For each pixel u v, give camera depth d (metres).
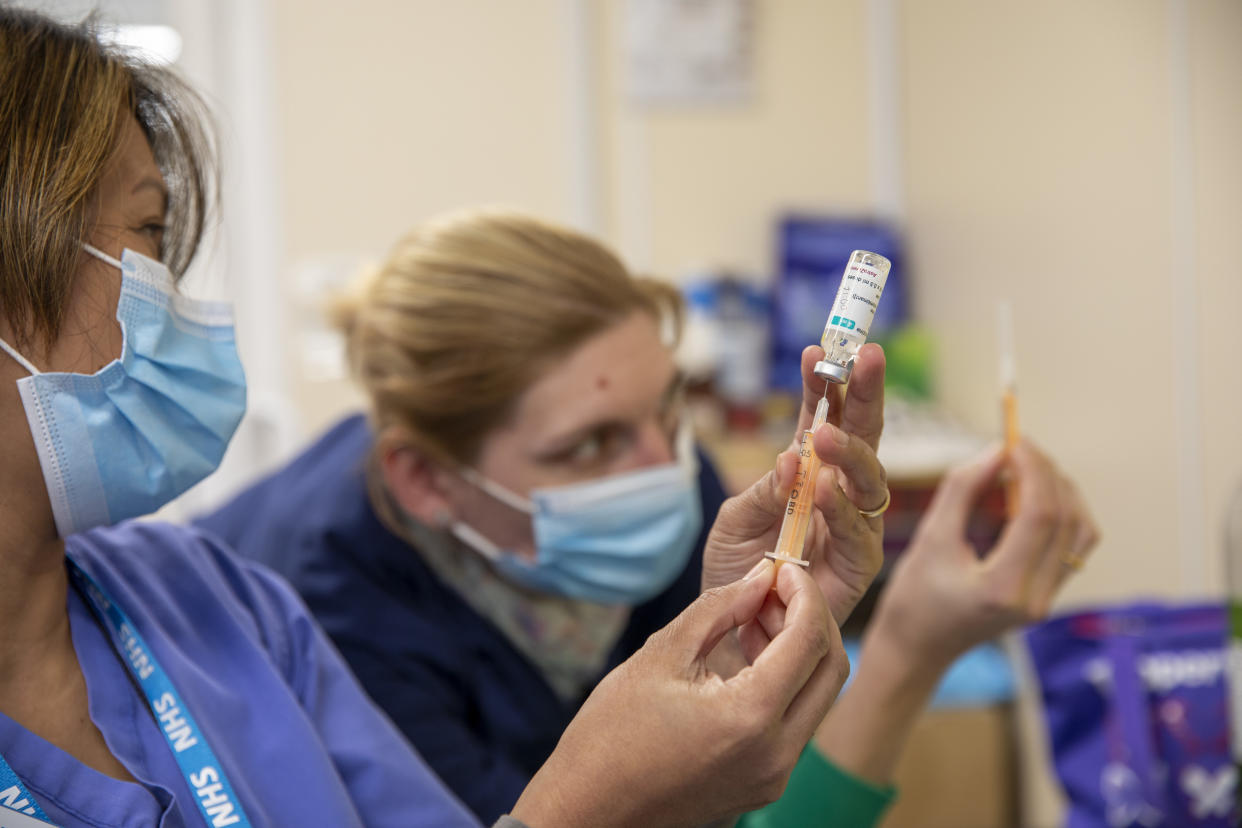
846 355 0.65
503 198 2.80
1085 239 2.02
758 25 2.88
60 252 0.68
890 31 2.90
